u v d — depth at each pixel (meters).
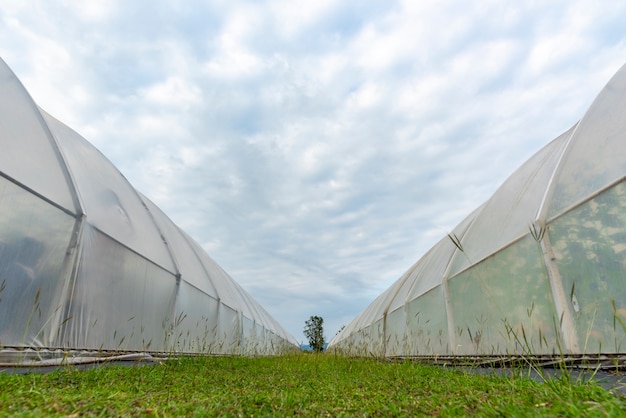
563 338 4.89
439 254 10.50
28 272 4.66
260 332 21.05
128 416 1.81
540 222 5.48
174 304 9.40
